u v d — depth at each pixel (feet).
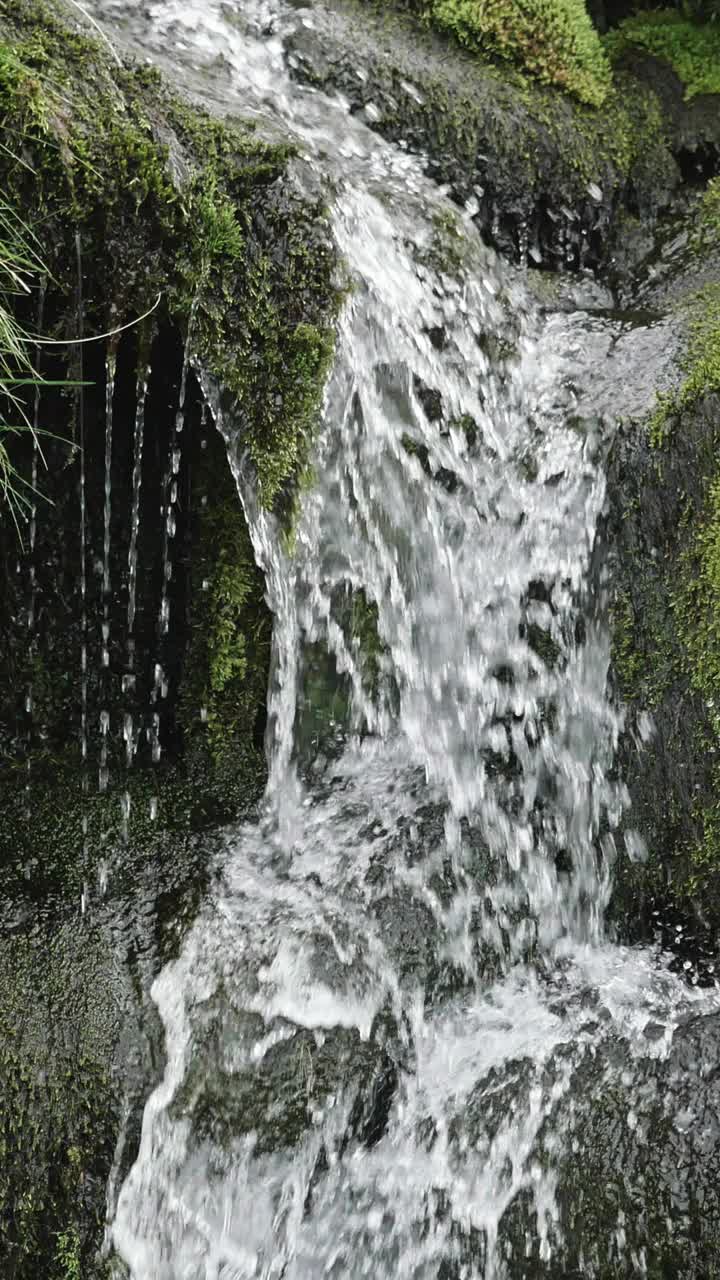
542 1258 7.33
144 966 7.73
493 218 9.94
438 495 8.46
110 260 6.51
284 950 8.01
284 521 7.32
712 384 8.07
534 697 8.66
